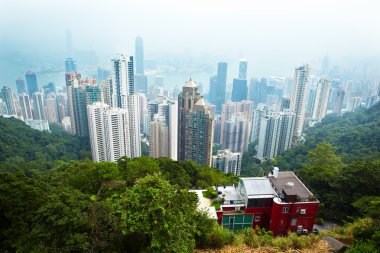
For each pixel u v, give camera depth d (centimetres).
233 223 2489
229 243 1492
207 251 1412
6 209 1553
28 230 1438
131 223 1212
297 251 1388
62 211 1308
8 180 1827
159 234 1188
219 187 2894
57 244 1245
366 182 2894
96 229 1298
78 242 1223
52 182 2938
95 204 1414
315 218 2689
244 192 2545
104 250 1270
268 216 2516
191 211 1474
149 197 1285
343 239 1586
